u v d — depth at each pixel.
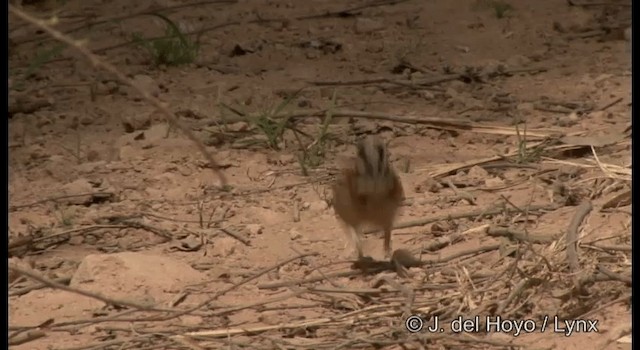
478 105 15.41
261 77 17.00
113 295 9.96
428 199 12.13
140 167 13.47
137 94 16.25
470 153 13.69
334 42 18.39
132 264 10.27
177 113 15.34
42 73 17.25
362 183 10.05
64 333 9.27
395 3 20.55
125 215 12.00
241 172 13.30
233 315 9.50
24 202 12.59
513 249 10.44
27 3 20.69
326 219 11.72
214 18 19.94
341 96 16.08
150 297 9.91
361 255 10.38
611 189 11.96
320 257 10.76
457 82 16.47
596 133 13.96
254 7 20.61
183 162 13.58
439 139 14.30
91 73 17.20
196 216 12.00
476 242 10.89
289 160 13.59
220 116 15.23
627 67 16.88
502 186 12.45
